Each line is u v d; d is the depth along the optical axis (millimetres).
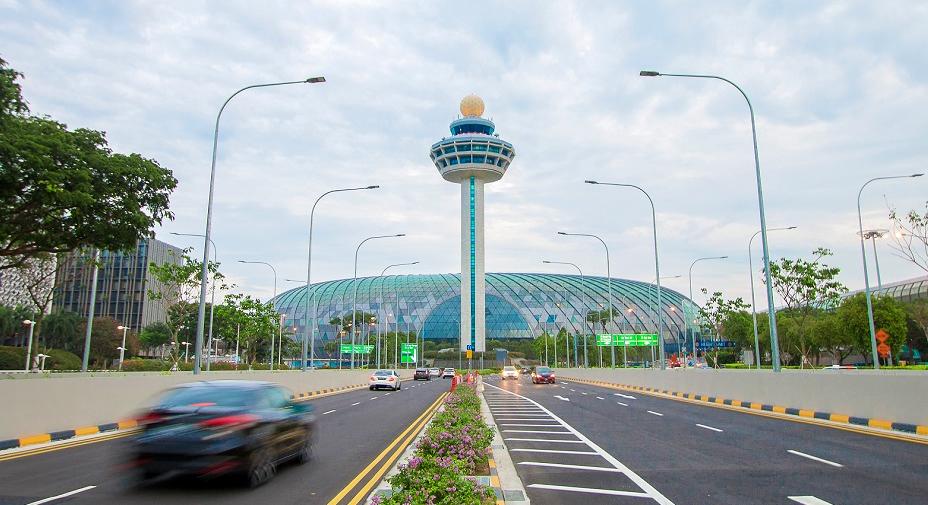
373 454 14078
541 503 9367
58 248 22203
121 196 20812
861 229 49281
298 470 12016
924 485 10430
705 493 9992
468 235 115125
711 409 26969
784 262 57000
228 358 98688
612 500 9562
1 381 14906
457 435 11227
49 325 84250
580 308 138875
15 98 18406
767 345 84125
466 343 111188
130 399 20094
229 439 9891
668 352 131875
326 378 45250
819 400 21938
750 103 28547
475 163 115625
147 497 9633
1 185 17875
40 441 15438
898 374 18172
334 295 146500
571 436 17531
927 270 33562
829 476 11297
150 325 106875
